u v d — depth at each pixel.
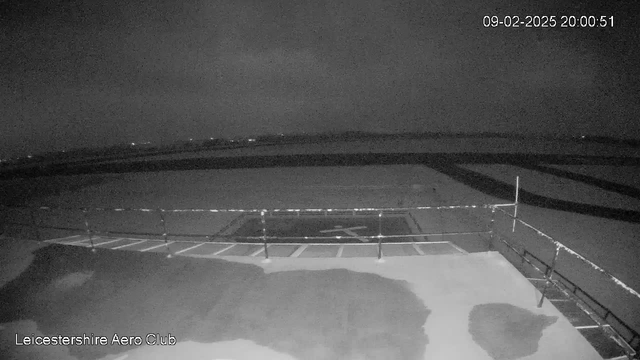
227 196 20.38
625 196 18.06
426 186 20.77
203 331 4.27
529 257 10.65
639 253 10.73
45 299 5.30
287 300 4.85
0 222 15.59
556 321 4.13
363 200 18.17
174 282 5.55
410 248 9.58
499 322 4.14
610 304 8.32
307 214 15.40
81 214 17.39
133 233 13.81
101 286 5.57
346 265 5.80
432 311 4.42
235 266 5.99
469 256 5.91
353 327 4.18
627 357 3.46
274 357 3.75
